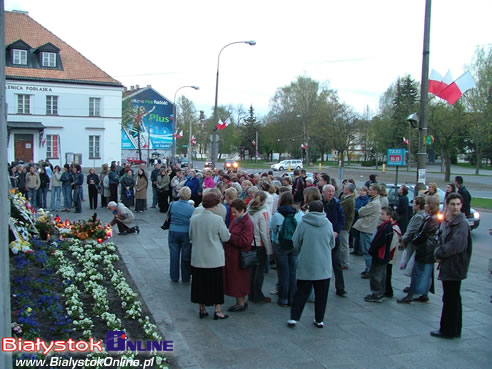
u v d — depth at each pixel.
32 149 39.94
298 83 78.00
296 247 6.33
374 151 81.69
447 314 6.05
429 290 7.60
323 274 6.17
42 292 6.36
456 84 13.46
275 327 6.30
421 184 12.26
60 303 6.16
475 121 39.16
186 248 8.21
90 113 42.16
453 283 6.00
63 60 41.88
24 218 9.62
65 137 41.31
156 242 11.68
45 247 8.88
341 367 5.11
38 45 41.31
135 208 17.89
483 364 5.30
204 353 5.38
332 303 7.51
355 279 9.10
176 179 17.03
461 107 41.81
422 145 12.26
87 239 10.73
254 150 96.56
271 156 101.31
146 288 7.69
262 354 5.40
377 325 6.51
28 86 39.59
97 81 41.75
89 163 42.31
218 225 6.34
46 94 40.31
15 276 6.69
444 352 5.62
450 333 6.04
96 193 17.78
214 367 5.02
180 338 5.70
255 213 7.39
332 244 6.31
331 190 7.95
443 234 5.99
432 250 7.33
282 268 7.18
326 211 7.98
